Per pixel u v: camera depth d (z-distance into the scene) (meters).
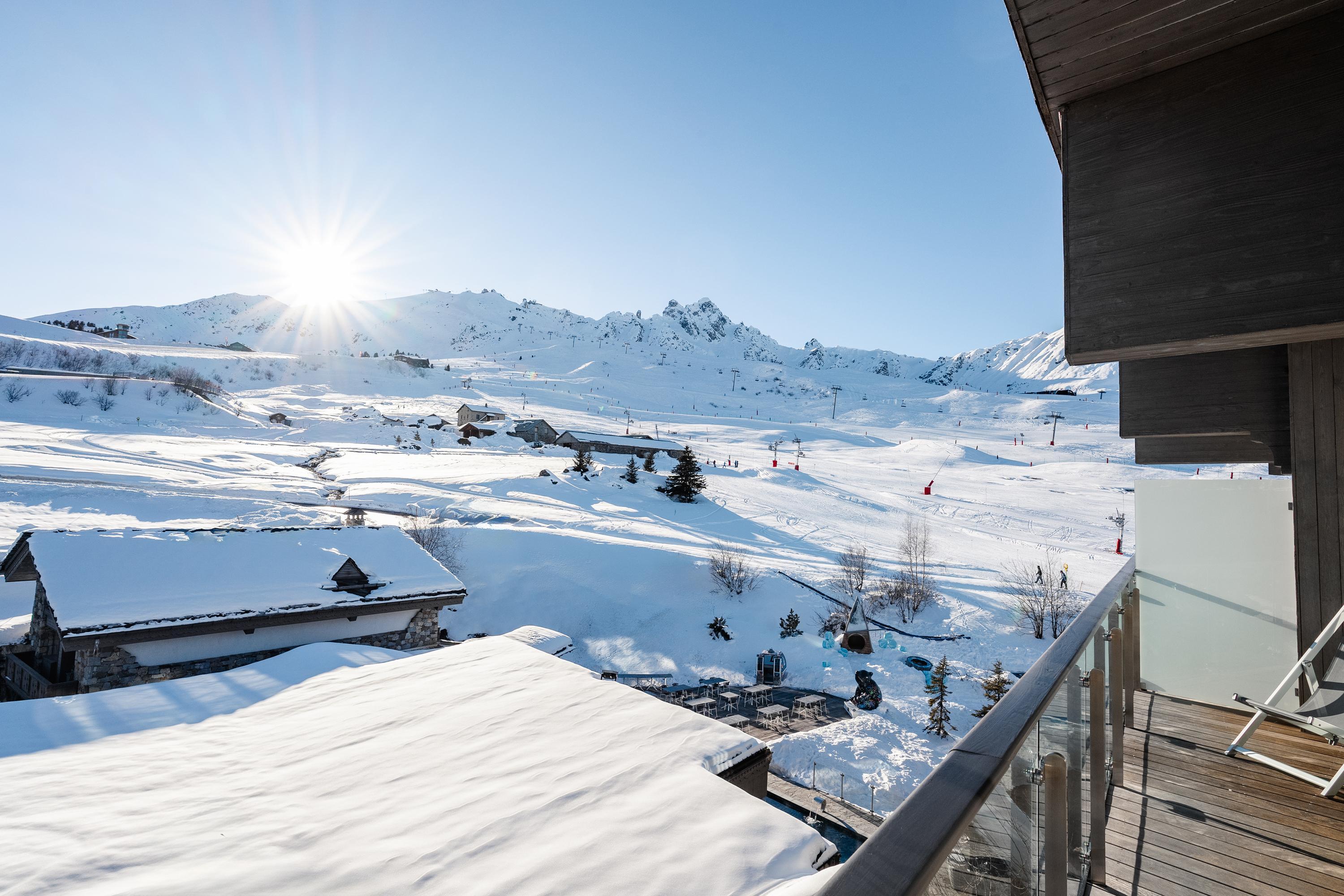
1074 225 2.96
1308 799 2.88
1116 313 2.83
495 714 4.98
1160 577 4.32
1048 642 28.20
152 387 88.38
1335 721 2.99
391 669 6.79
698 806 3.29
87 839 3.28
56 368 112.50
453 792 3.65
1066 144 3.01
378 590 13.15
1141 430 4.30
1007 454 106.81
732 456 89.50
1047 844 1.57
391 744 4.54
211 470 45.34
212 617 10.99
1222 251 2.59
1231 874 2.34
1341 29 2.38
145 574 11.42
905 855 0.85
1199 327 2.62
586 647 27.78
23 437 46.94
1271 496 3.93
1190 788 3.01
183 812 3.63
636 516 45.56
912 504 58.44
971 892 1.05
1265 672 3.90
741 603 30.98
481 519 38.91
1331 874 2.32
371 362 183.12
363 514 34.81
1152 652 4.32
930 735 21.77
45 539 11.63
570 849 2.91
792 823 3.15
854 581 33.44
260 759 4.55
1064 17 2.54
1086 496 64.94
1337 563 3.50
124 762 4.55
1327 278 2.36
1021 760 1.42
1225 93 2.61
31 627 12.44
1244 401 3.99
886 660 26.73
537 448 75.88
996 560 39.56
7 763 4.56
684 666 26.83
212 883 2.77
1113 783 3.07
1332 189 2.38
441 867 2.83
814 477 70.44
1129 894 2.24
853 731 21.45
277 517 32.47
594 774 3.74
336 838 3.19
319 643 8.52
